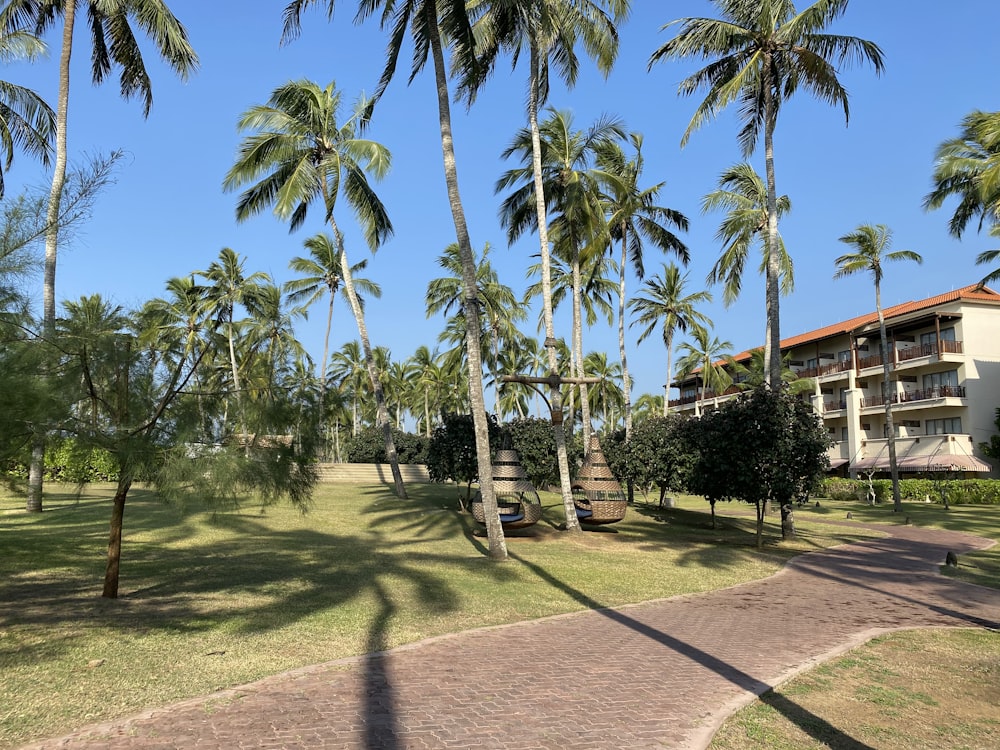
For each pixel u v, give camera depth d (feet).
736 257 98.17
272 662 21.57
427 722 16.90
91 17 59.06
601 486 64.64
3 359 22.29
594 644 25.89
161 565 39.17
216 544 48.39
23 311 23.06
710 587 40.75
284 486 29.01
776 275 65.98
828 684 21.72
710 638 27.68
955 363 136.36
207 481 26.21
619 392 187.93
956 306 136.05
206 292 128.77
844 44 61.98
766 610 34.37
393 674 20.88
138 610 27.96
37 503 60.03
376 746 15.24
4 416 21.45
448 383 206.59
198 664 21.01
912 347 143.43
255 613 28.09
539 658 23.49
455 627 27.55
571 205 64.69
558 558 47.98
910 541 71.36
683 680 21.56
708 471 61.57
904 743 16.94
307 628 25.96
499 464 58.85
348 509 72.84
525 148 71.00
